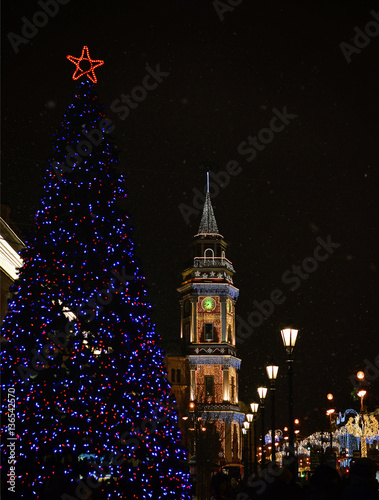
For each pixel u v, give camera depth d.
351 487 8.91
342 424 71.75
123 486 21.06
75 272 22.34
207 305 98.06
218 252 100.62
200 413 77.44
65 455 20.62
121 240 22.92
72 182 22.95
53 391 20.94
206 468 49.88
